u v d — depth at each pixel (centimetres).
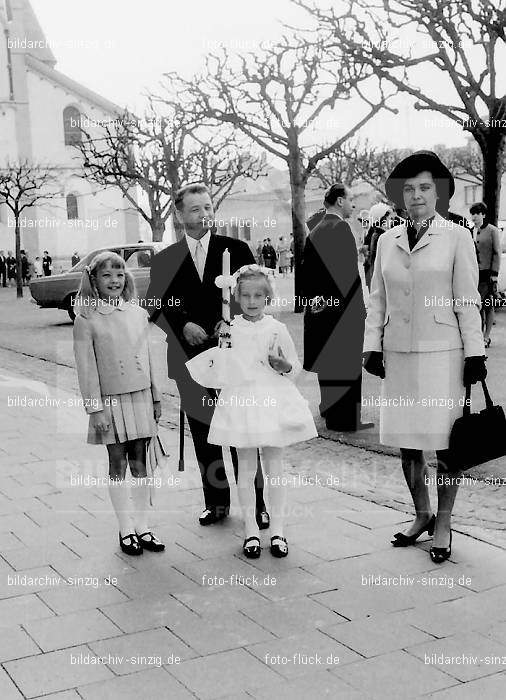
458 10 1323
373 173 3581
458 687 305
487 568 412
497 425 416
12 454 664
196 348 473
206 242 481
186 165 2438
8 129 3756
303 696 301
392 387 441
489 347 1111
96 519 504
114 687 311
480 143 1508
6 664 330
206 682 313
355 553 437
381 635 346
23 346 1427
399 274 430
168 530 483
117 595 393
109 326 444
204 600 385
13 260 3678
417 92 1441
